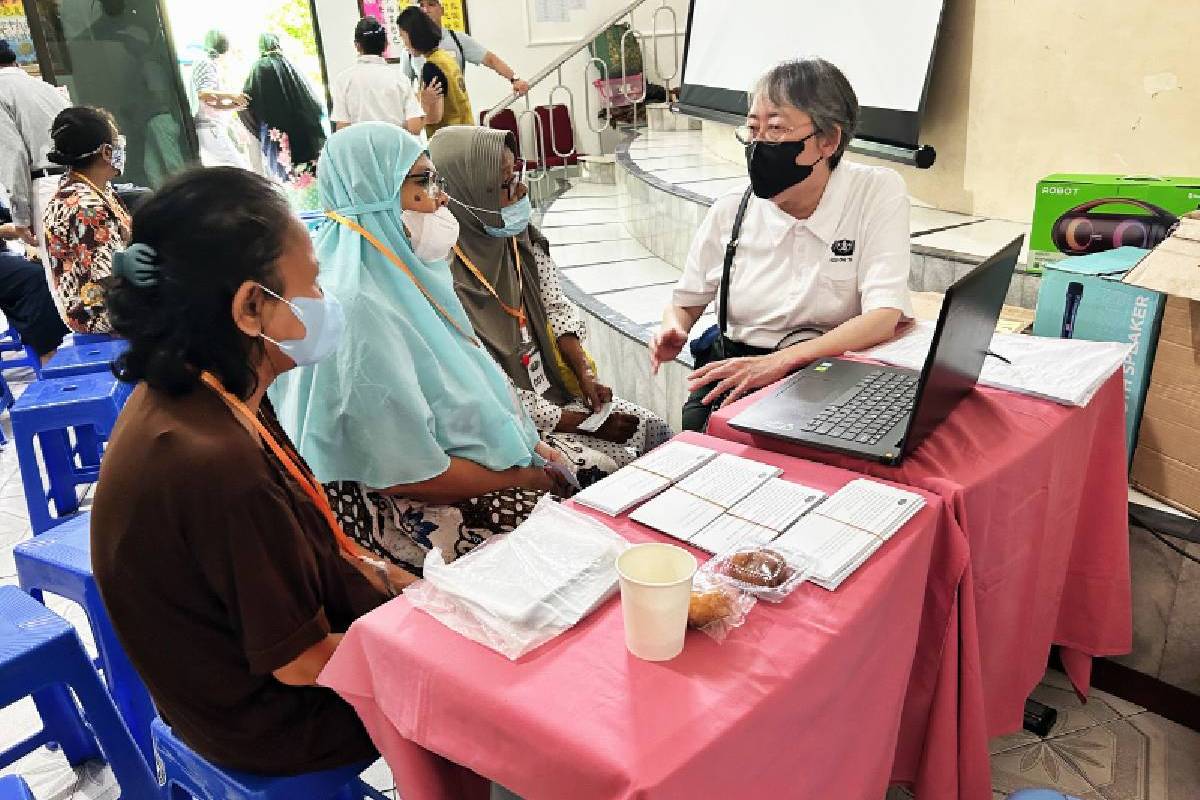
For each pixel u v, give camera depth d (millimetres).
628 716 767
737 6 3885
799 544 1017
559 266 4070
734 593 919
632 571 883
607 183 6035
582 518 1102
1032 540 1369
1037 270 2158
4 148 3777
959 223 2732
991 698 1432
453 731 848
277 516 995
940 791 1249
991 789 1305
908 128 2799
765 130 1650
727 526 1070
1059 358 1567
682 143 5262
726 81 4062
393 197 1599
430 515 1605
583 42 5531
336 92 4410
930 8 2688
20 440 2393
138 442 973
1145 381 1696
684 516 1100
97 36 5453
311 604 1052
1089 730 1685
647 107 6004
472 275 2012
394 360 1487
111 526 972
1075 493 1513
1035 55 2488
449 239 1708
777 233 1805
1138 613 1740
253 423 1093
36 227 3900
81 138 2791
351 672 979
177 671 1044
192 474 951
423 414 1490
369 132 1582
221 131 5512
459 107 4730
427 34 4492
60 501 2775
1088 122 2398
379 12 6023
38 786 1691
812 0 3297
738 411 1437
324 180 1610
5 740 1823
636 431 2166
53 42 5383
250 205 994
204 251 961
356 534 1544
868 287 1718
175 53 5645
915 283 2518
